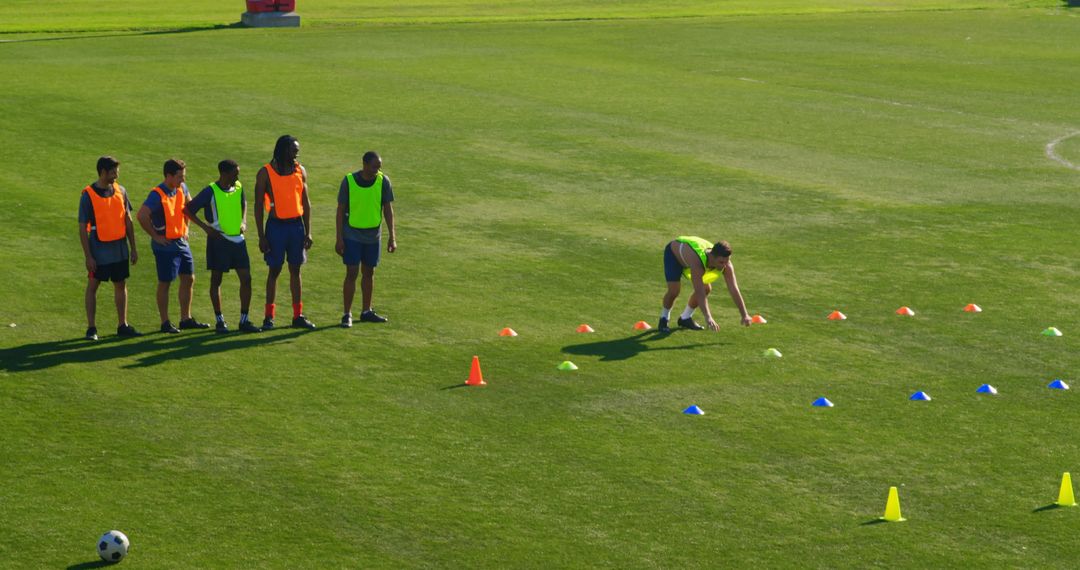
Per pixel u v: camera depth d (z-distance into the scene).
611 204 32.09
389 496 14.86
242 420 17.22
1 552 13.38
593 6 90.12
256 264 26.06
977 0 97.38
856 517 14.41
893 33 75.12
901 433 16.97
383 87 51.16
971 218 30.97
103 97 47.34
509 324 22.02
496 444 16.45
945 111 48.06
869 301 23.69
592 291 24.25
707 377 19.20
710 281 21.28
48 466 15.58
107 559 13.16
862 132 43.25
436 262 26.27
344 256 21.59
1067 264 26.67
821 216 31.02
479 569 13.15
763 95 51.16
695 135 42.12
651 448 16.36
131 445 16.30
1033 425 17.31
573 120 44.44
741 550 13.61
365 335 21.28
